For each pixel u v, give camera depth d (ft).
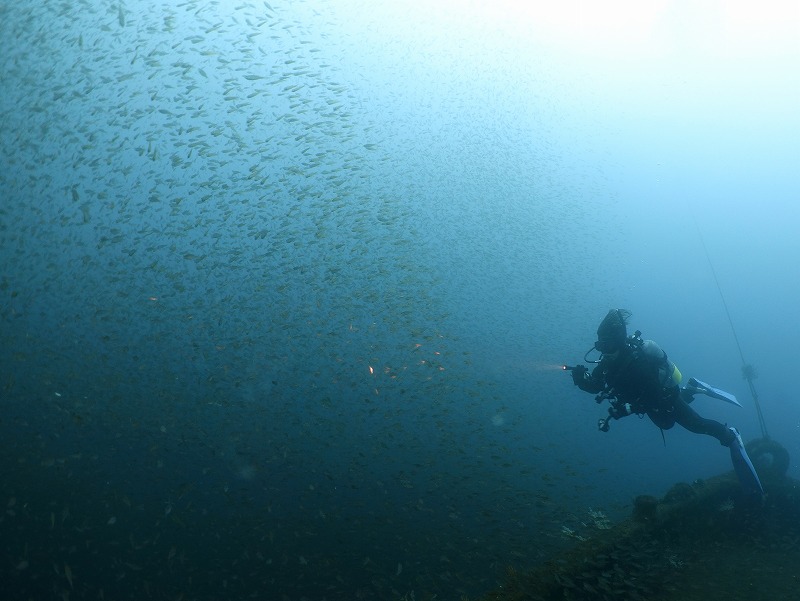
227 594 13.01
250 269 28.86
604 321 14.94
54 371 23.27
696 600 11.62
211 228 28.96
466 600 11.07
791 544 14.49
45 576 13.60
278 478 18.37
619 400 15.16
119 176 25.90
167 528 15.79
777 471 17.07
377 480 18.21
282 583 13.33
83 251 25.40
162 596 12.94
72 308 25.77
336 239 31.35
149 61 20.33
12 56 18.22
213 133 23.09
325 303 28.43
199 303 27.07
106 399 22.39
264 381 24.23
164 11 20.11
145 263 27.12
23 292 22.79
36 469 18.63
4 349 22.80
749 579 12.58
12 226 20.77
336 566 13.93
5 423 20.80
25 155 19.60
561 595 10.78
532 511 16.40
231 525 15.92
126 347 24.94
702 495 14.83
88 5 18.67
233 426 21.44
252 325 26.66
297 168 28.45
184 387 23.36
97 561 14.30
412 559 14.07
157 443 20.26
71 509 16.61
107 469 18.78
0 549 14.47
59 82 19.03
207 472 18.70
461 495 17.34
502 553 14.03
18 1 17.88
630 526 13.06
